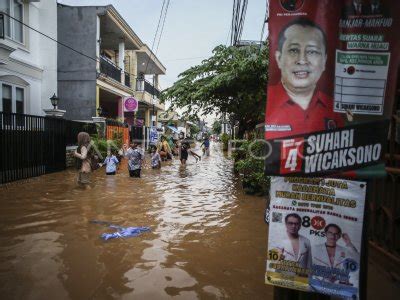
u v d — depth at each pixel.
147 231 5.68
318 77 2.35
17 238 5.22
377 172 2.33
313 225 2.50
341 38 2.31
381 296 3.58
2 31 11.47
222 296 3.61
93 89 18.77
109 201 7.85
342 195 2.43
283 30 2.37
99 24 19.09
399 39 2.26
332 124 2.36
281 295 2.62
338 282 2.46
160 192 9.17
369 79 2.31
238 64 9.18
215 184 10.77
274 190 2.57
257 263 4.45
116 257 4.55
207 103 11.77
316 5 2.32
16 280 3.85
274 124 2.43
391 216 4.12
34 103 14.38
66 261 4.39
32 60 14.21
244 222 6.31
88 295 3.56
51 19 14.75
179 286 3.80
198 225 6.08
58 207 7.18
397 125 4.20
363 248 2.42
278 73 2.40
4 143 9.45
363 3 2.27
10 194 8.40
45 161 11.68
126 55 26.62
